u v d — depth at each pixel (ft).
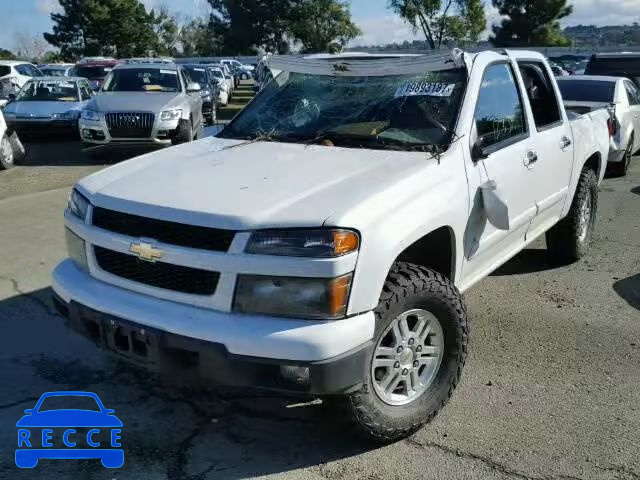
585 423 11.52
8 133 38.60
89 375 13.05
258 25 198.08
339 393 9.36
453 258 11.99
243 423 11.51
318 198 9.82
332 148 12.53
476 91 12.95
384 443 10.80
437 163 11.51
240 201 9.81
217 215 9.45
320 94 14.35
